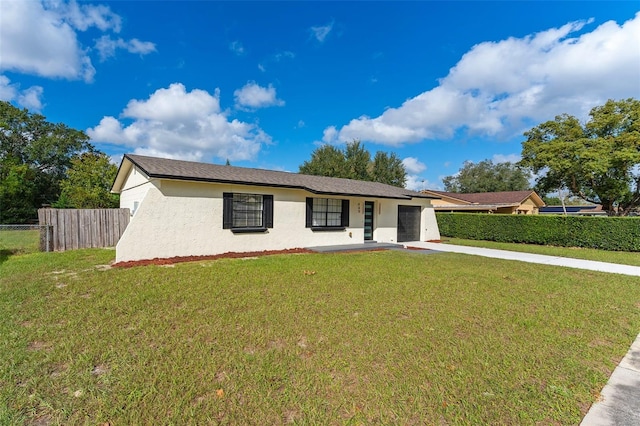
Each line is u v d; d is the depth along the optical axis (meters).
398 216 15.17
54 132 32.25
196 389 2.37
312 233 11.71
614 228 13.28
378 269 7.45
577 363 3.00
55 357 2.82
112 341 3.20
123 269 6.92
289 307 4.45
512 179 46.84
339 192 11.86
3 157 27.44
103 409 2.11
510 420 2.14
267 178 10.84
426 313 4.34
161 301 4.61
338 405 2.25
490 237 17.47
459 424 2.08
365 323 3.90
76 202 19.48
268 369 2.71
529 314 4.43
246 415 2.10
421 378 2.64
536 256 11.18
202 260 8.40
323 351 3.11
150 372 2.61
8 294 4.80
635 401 2.41
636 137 18.36
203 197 8.99
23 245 10.81
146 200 8.07
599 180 21.77
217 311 4.22
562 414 2.22
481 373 2.76
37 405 2.15
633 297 5.55
